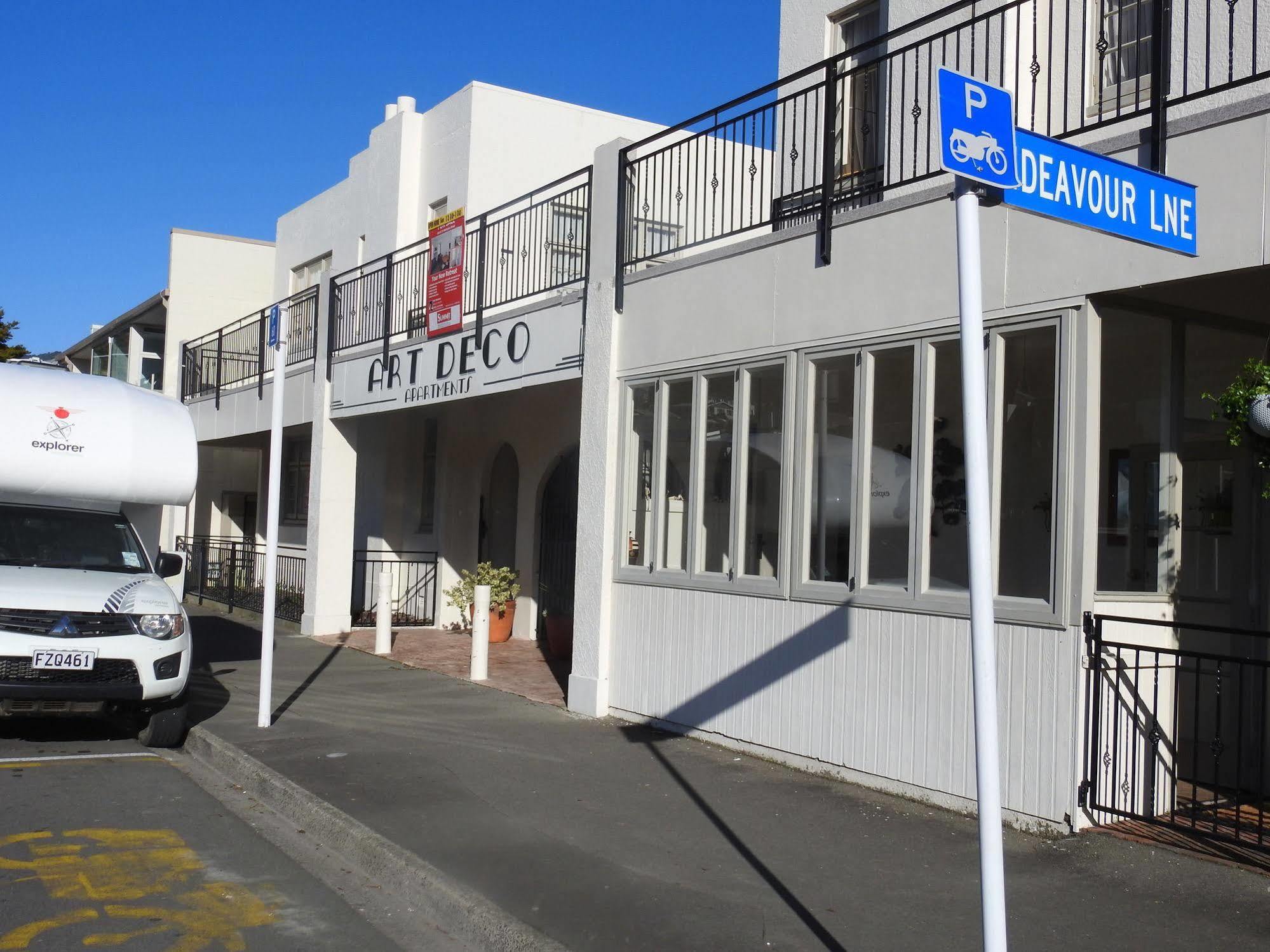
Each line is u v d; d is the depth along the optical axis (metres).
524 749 9.11
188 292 25.97
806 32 11.34
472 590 16.64
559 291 13.03
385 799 7.55
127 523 10.73
